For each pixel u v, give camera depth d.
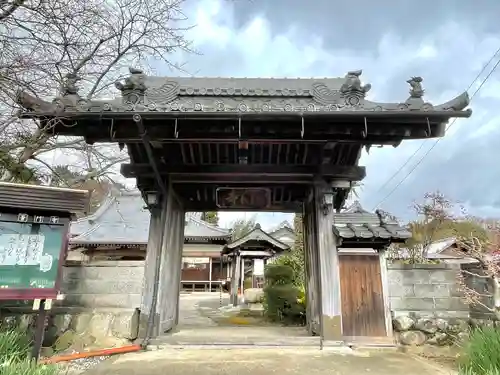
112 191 16.19
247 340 5.65
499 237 7.62
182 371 4.18
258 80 7.03
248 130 5.11
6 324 5.00
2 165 6.43
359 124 5.04
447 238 15.74
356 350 5.45
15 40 5.46
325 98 6.08
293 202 8.02
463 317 6.00
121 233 20.02
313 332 6.52
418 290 6.14
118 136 5.23
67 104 4.82
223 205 7.76
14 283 4.02
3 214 4.15
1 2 5.26
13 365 3.02
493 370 3.33
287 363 4.58
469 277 6.11
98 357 4.90
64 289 5.88
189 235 23.59
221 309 15.01
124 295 5.95
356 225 6.13
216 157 6.35
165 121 4.93
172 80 6.71
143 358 4.84
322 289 5.82
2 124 5.65
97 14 6.49
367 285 6.02
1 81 5.20
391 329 5.83
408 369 4.32
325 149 5.96
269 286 11.19
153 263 5.95
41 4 5.46
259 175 6.33
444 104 4.86
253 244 16.45
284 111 4.76
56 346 5.27
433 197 13.81
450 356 5.38
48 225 4.34
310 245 7.18
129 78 5.69
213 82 6.93
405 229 6.00
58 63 6.12
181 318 11.27
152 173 6.15
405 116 4.80
